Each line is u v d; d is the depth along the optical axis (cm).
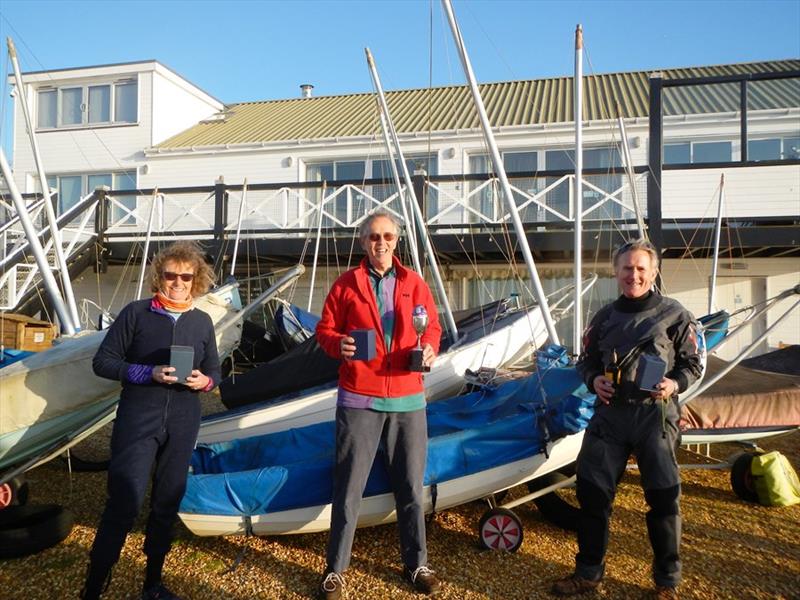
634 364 269
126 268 1089
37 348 659
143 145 1370
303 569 309
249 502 316
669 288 1035
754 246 835
